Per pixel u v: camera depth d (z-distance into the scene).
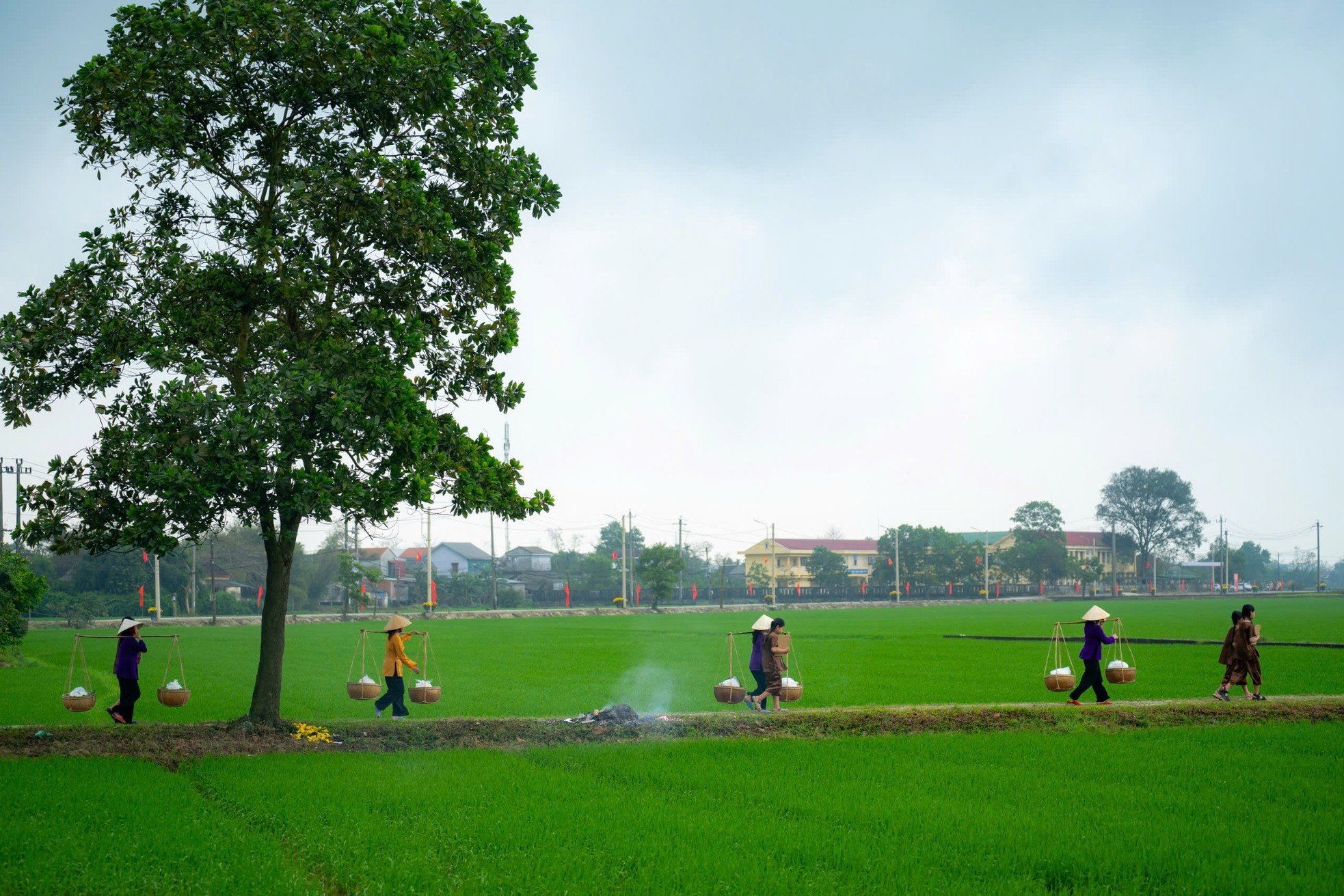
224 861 11.03
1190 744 18.92
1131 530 189.25
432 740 19.56
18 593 41.62
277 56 18.86
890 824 13.08
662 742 19.56
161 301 19.73
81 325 19.08
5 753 17.73
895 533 135.62
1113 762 17.17
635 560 129.12
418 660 39.97
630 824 13.02
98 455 18.77
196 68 18.81
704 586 149.38
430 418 19.98
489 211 21.36
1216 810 13.80
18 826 12.41
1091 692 27.39
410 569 138.25
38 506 18.73
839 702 25.47
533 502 21.50
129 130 18.89
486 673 34.00
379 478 19.05
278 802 13.87
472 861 11.17
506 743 19.42
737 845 11.99
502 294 21.44
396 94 19.55
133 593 89.81
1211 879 10.65
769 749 18.62
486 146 21.11
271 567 20.48
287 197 19.27
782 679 23.62
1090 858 11.47
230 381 20.17
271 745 18.72
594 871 10.87
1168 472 187.25
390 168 19.38
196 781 15.70
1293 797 14.57
